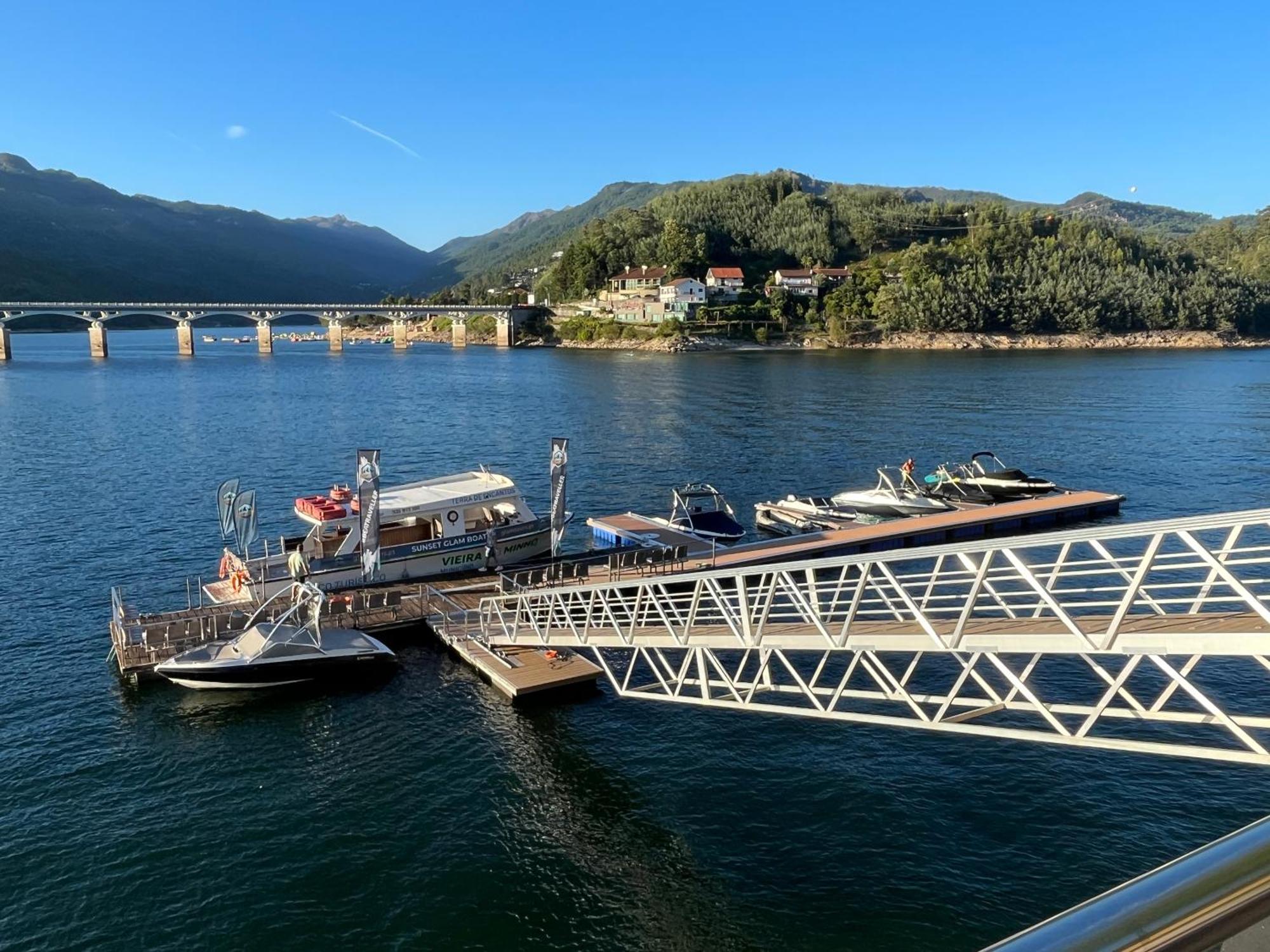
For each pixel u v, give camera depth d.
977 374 152.75
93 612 38.41
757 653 34.28
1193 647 14.40
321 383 150.88
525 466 74.62
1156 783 24.00
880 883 20.27
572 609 36.88
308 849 21.97
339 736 27.66
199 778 25.22
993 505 56.16
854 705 29.11
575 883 20.62
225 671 30.02
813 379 146.38
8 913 19.64
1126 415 98.94
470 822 23.06
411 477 70.88
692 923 19.20
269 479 69.50
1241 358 191.50
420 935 19.00
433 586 39.66
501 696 30.39
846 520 53.44
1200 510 57.31
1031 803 23.22
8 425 97.00
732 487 66.12
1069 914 2.45
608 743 27.16
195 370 181.88
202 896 20.25
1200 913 2.38
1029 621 18.83
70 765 25.83
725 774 25.11
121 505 58.94
